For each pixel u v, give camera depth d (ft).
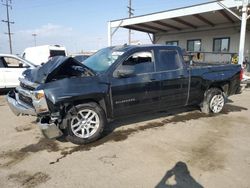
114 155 12.71
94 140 14.44
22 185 10.02
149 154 12.80
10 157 12.58
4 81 30.27
